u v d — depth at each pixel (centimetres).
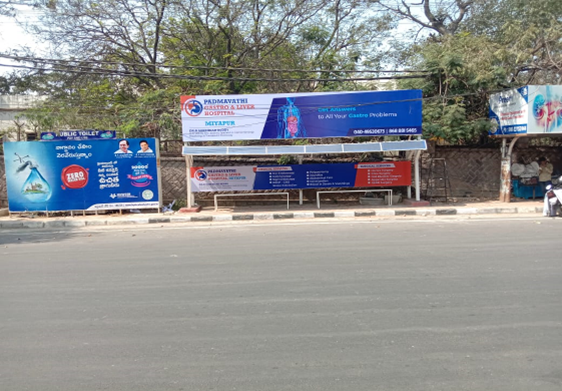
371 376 342
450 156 1500
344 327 438
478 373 342
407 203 1391
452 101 1459
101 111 1952
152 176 1361
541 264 650
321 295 536
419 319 452
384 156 1539
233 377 345
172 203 1448
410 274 614
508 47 1540
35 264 745
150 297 546
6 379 350
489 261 674
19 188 1336
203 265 702
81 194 1344
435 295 523
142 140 1351
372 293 537
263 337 419
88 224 1242
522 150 1499
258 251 798
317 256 741
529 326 428
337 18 2142
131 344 411
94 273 670
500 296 514
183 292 562
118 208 1355
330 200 1509
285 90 2058
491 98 1437
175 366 366
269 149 1304
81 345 411
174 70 1956
